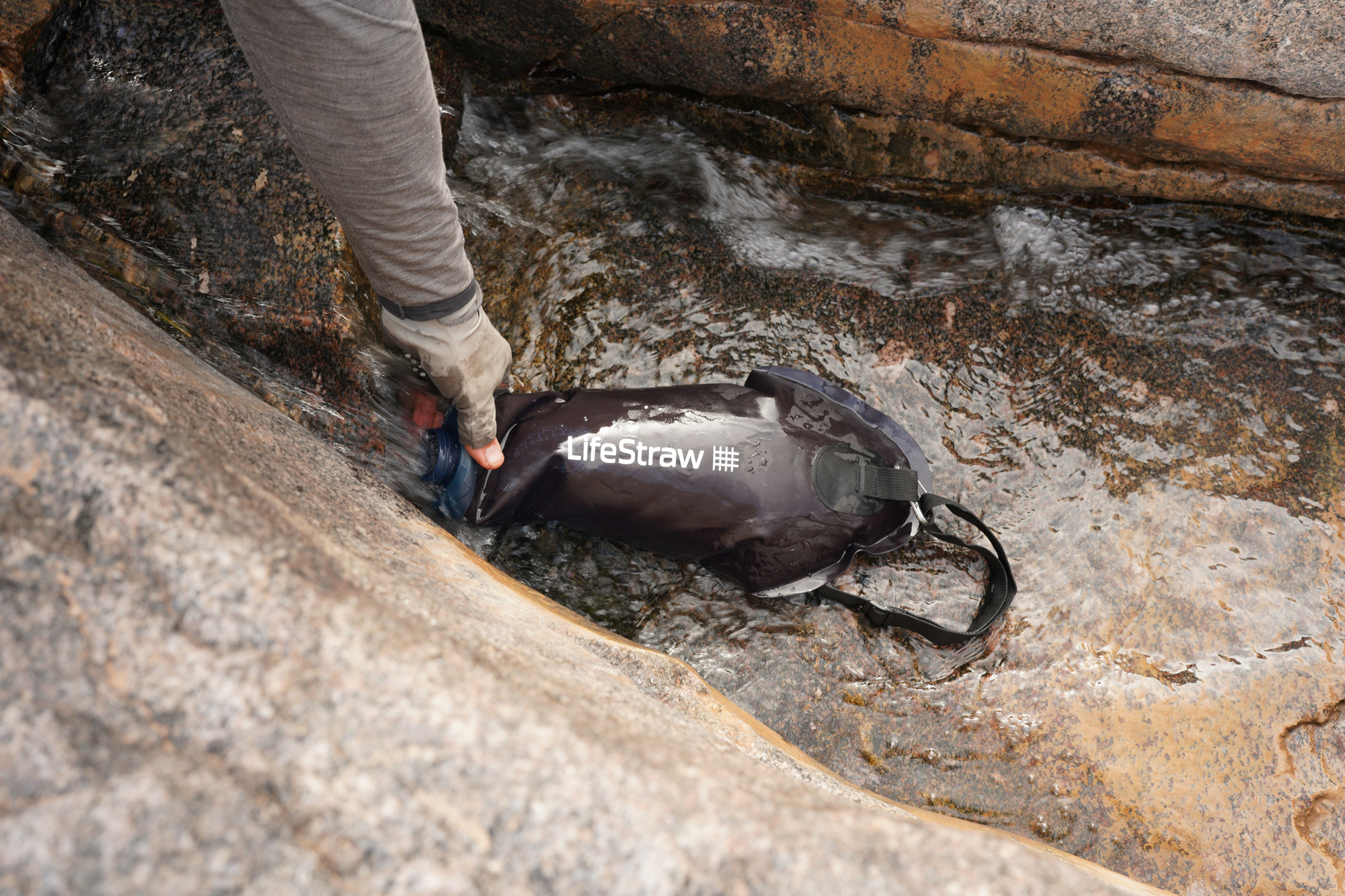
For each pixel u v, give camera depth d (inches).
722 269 109.3
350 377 85.0
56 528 32.2
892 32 91.3
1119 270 110.7
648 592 96.1
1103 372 105.6
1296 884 82.4
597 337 105.6
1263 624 93.4
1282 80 85.6
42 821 26.3
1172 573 96.0
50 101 87.2
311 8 42.1
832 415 92.0
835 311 107.7
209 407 51.7
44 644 29.7
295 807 29.0
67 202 83.0
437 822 29.7
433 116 50.9
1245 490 99.6
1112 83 90.4
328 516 48.5
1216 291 109.3
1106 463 101.6
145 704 29.8
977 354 106.3
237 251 84.3
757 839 31.4
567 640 58.0
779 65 98.2
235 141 87.0
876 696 91.7
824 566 90.8
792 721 90.2
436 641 36.4
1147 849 84.3
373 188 51.7
